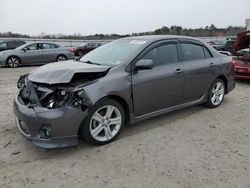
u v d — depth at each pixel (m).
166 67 4.68
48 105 3.54
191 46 5.29
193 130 4.62
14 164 3.46
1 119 4.99
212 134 4.47
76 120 3.59
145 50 4.44
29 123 3.55
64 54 15.55
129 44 4.69
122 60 4.25
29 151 3.81
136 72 4.24
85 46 24.56
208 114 5.47
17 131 4.46
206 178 3.21
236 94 7.29
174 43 4.96
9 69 13.01
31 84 3.84
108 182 3.11
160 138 4.27
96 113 3.83
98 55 4.82
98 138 3.94
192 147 3.99
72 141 3.63
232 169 3.41
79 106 3.59
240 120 5.16
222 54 6.05
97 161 3.56
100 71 3.89
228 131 4.61
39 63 14.77
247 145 4.09
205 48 5.59
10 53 13.92
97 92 3.73
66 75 3.65
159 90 4.57
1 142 4.06
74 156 3.68
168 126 4.78
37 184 3.06
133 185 3.05
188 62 5.11
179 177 3.22
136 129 4.62
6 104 5.97
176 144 4.07
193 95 5.30
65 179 3.16
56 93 3.62
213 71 5.61
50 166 3.43
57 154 3.73
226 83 6.08
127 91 4.09
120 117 4.14
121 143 4.08
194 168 3.42
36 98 3.64
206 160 3.62
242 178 3.22
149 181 3.13
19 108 3.71
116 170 3.35
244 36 9.33
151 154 3.76
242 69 8.38
